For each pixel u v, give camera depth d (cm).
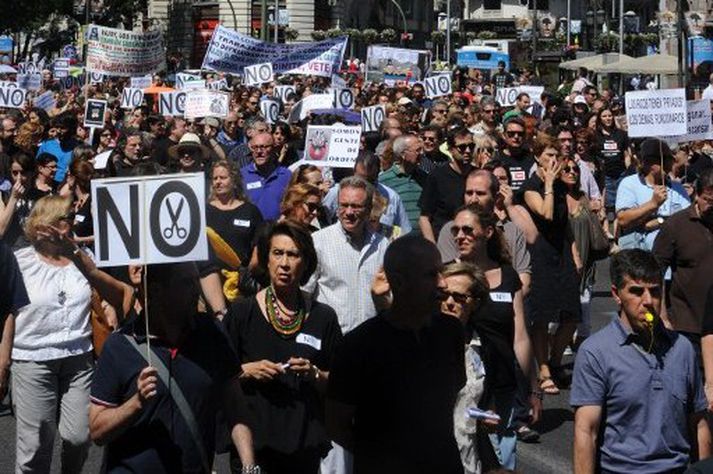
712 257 1059
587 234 1384
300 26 8194
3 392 843
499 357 886
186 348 657
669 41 6500
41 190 1420
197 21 8256
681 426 689
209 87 3092
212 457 666
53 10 7362
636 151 1772
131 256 670
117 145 1730
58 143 1864
